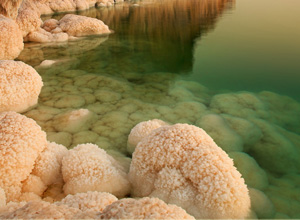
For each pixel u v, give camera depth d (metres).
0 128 1.81
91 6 11.43
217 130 2.82
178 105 3.40
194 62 5.12
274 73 4.55
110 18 9.27
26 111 3.05
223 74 4.53
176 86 4.04
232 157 2.39
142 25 8.20
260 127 2.92
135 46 6.05
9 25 4.62
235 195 1.54
